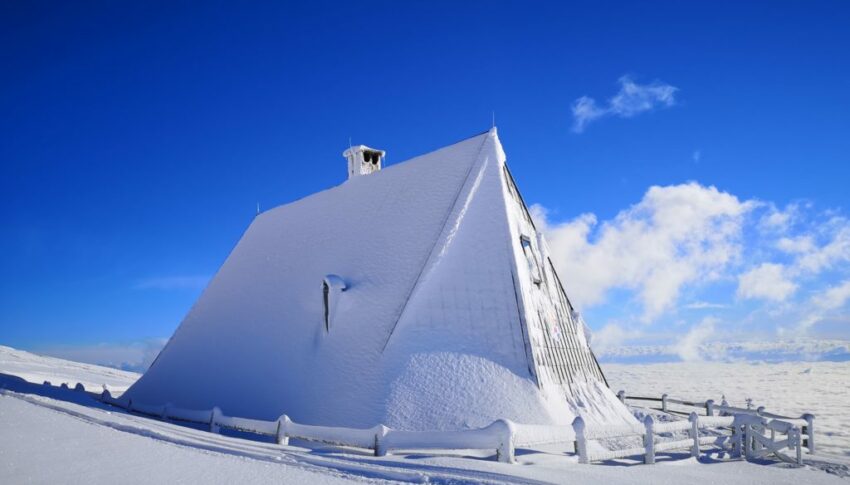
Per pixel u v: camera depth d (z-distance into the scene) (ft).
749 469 43.75
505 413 50.93
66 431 31.04
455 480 26.66
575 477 29.84
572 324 68.59
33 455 24.71
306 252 78.43
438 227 62.75
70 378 130.82
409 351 55.36
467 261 59.67
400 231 66.59
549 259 68.69
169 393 78.23
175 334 89.15
